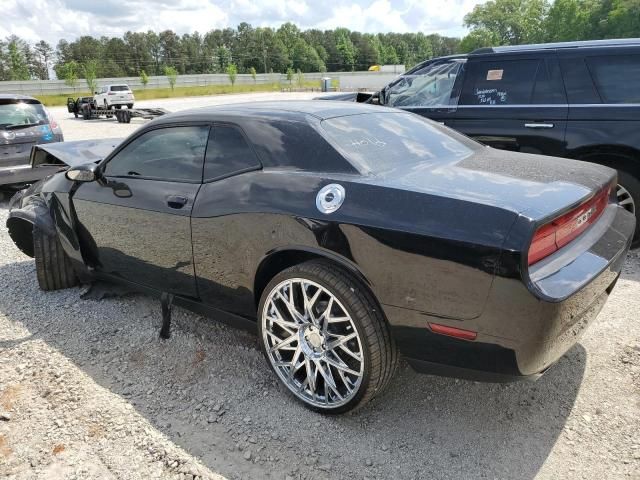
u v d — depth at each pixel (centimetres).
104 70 12581
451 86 575
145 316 378
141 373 307
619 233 261
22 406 277
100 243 365
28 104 828
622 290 396
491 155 306
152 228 318
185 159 309
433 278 212
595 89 482
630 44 475
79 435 253
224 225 276
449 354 221
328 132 272
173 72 7912
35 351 335
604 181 261
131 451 242
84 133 1912
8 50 10725
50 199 400
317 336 255
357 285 237
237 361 315
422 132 319
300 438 248
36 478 226
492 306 202
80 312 389
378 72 7244
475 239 201
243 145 285
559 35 6881
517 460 229
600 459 226
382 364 238
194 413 268
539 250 205
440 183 235
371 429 252
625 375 285
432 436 246
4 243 580
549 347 208
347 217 231
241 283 282
